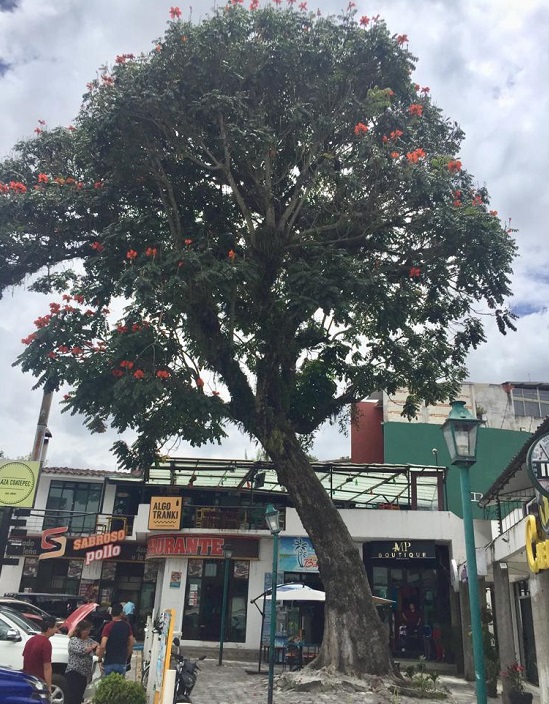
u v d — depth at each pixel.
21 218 14.16
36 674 7.50
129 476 25.91
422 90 14.66
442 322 15.48
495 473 26.42
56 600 18.86
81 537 23.78
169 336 12.61
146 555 23.16
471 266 13.73
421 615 20.94
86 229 14.60
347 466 21.19
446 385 16.02
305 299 12.26
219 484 24.66
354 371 16.25
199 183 14.53
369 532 20.53
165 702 6.93
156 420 12.34
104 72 13.32
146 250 12.45
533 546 7.99
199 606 20.84
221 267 12.32
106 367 12.38
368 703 10.73
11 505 14.98
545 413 31.91
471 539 6.88
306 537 21.12
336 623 12.59
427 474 21.61
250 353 16.16
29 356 12.40
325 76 13.02
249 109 12.98
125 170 13.65
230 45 12.62
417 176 13.01
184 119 12.76
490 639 14.63
